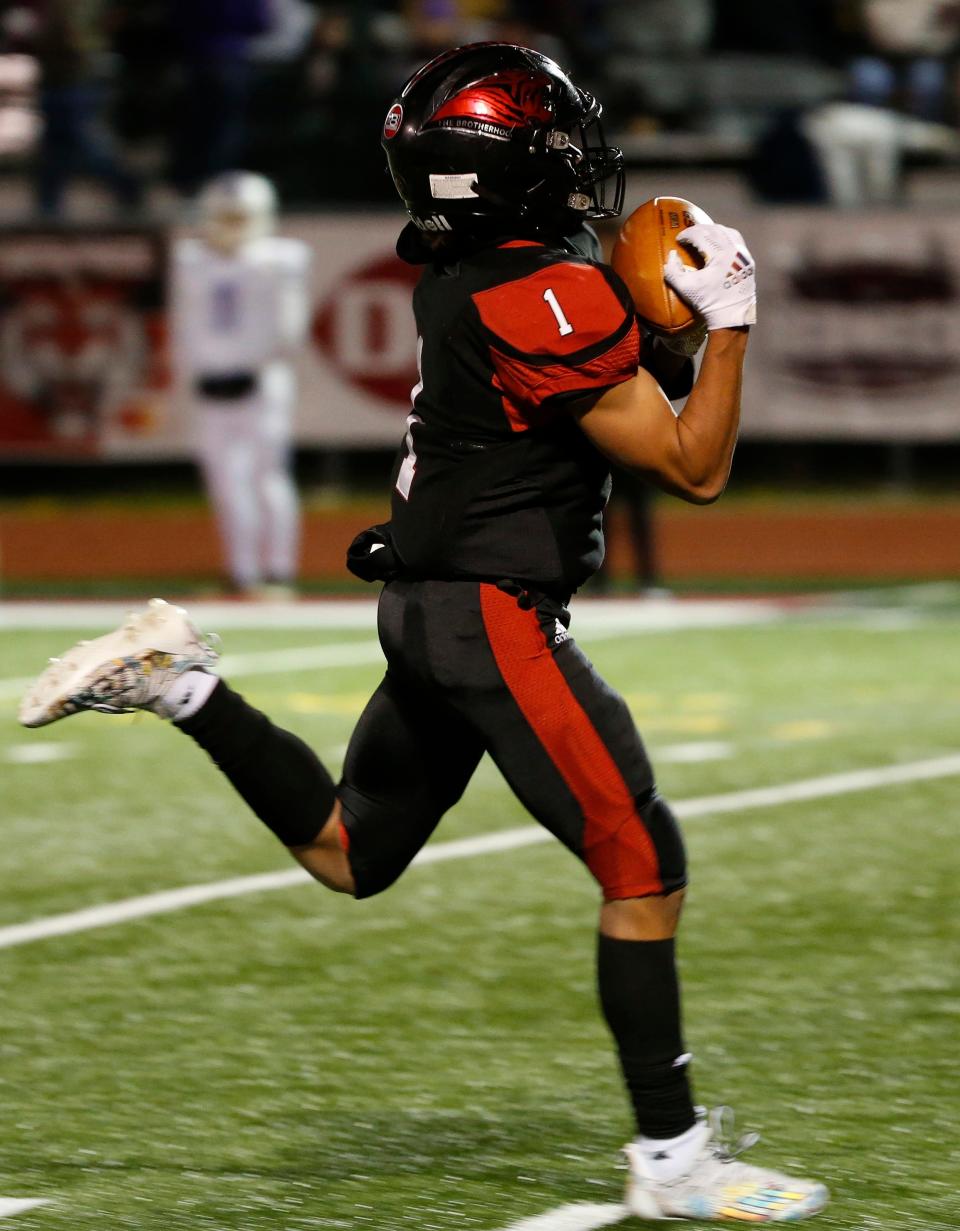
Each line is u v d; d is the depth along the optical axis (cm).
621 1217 1351
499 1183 1415
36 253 5750
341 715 3366
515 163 1355
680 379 1459
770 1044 1722
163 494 6969
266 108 6750
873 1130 1513
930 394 5641
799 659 3969
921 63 7094
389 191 6681
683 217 1395
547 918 2159
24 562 5722
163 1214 1354
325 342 5731
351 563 1451
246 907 2209
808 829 2544
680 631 4378
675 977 1370
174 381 5716
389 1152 1479
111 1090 1623
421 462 1385
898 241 5622
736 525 6150
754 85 7125
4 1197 1389
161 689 1359
